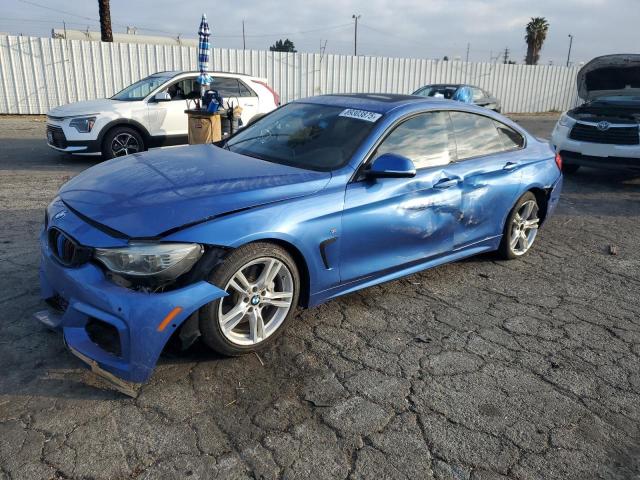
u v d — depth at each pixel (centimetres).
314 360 328
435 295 435
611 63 901
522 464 254
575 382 323
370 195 360
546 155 529
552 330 388
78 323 288
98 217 293
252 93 1073
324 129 404
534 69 2606
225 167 358
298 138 405
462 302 425
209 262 289
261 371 313
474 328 383
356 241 358
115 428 259
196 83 1001
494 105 1794
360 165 364
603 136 874
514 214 495
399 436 266
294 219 320
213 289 287
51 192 690
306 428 268
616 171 1066
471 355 346
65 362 308
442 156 422
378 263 379
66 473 232
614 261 547
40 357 312
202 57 895
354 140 380
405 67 2228
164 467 238
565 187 902
